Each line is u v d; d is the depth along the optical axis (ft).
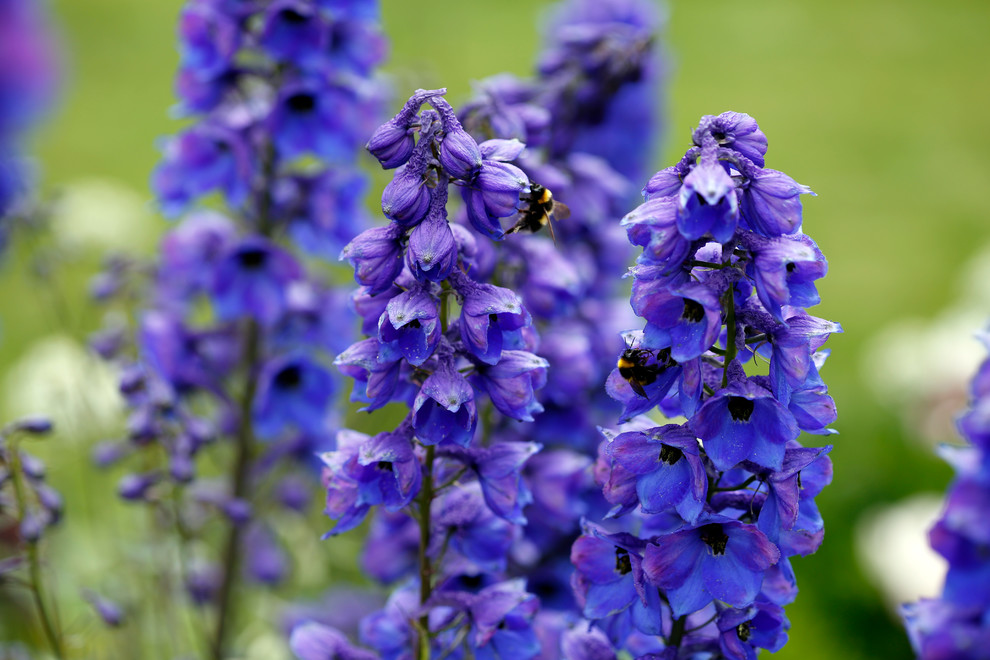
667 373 4.20
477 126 4.83
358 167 5.75
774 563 4.14
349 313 5.58
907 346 8.52
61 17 17.07
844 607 6.93
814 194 4.07
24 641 5.43
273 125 5.36
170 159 5.49
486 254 4.76
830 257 12.42
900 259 12.39
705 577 4.17
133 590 5.53
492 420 5.02
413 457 4.29
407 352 4.22
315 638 4.56
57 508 4.75
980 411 3.90
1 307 9.25
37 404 6.18
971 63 18.19
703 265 4.13
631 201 6.20
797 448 4.16
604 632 4.45
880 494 7.72
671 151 11.14
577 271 5.16
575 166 5.24
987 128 15.83
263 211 5.49
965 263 12.30
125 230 7.36
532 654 4.50
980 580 3.96
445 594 4.46
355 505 4.38
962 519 3.91
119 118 13.55
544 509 4.93
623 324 5.26
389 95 5.74
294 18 5.35
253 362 5.57
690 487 4.16
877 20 20.11
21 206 5.49
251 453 5.63
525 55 14.89
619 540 4.24
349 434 4.45
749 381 4.13
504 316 4.29
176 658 5.36
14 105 4.48
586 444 5.20
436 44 13.98
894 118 15.97
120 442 5.31
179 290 5.83
